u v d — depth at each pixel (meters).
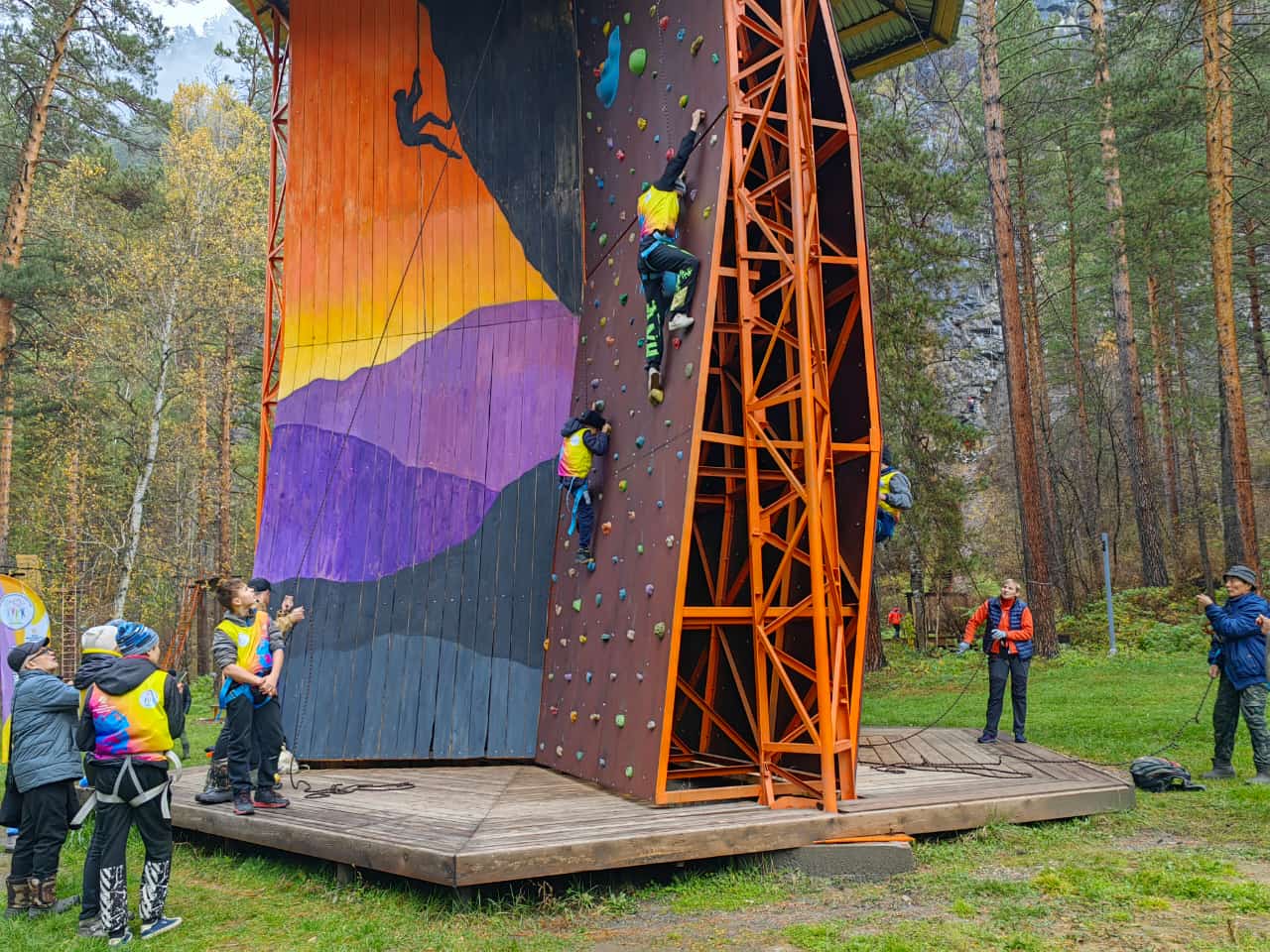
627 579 8.62
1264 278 30.33
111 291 28.94
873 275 20.58
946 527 21.69
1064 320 35.12
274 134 13.88
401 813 7.40
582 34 11.76
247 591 7.74
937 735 11.60
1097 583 31.27
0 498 27.03
